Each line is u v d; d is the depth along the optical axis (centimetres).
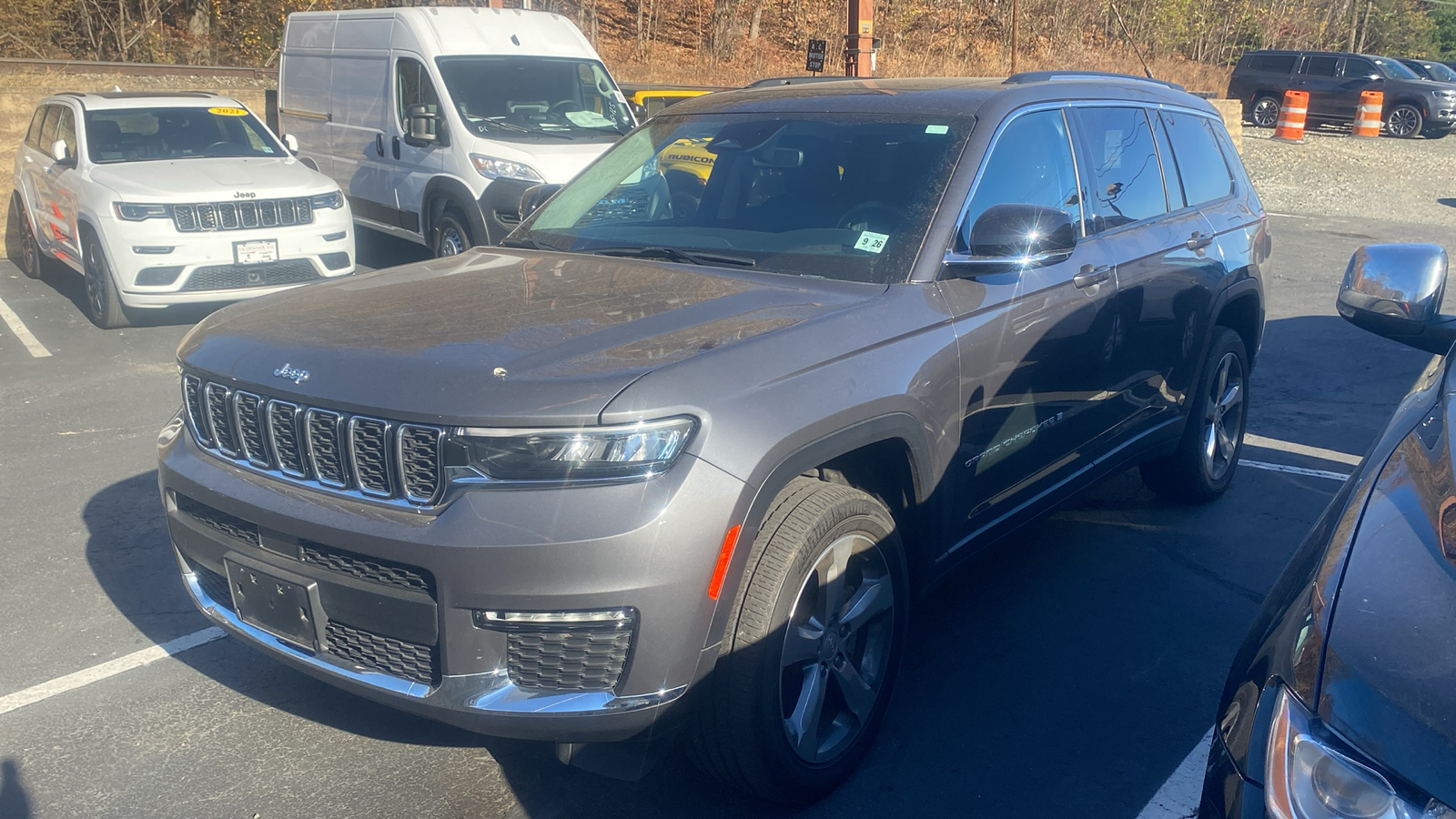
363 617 251
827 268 322
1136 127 434
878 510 288
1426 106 2517
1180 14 3947
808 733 280
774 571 254
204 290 827
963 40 3372
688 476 235
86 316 899
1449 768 137
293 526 256
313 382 258
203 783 297
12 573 428
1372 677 149
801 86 420
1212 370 471
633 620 234
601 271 330
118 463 555
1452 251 1280
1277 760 154
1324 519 205
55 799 289
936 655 371
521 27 1050
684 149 392
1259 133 2556
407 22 1015
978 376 318
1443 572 161
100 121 908
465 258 370
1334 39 4731
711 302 290
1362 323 293
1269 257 518
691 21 3123
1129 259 396
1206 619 399
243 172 869
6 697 340
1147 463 499
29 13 1934
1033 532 480
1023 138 362
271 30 2209
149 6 2109
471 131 945
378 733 321
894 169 345
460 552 231
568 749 251
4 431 604
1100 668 363
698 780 300
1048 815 287
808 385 262
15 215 1095
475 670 239
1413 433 206
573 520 229
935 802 292
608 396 234
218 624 289
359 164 1104
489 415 234
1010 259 328
